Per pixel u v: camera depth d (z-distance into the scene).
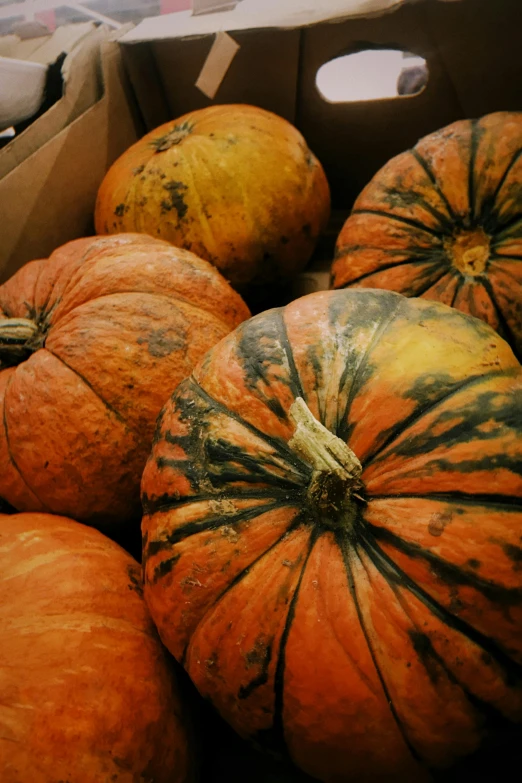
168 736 0.43
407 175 0.60
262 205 0.69
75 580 0.45
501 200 0.55
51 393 0.52
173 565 0.39
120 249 0.58
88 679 0.40
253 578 0.37
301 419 0.35
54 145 0.73
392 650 0.34
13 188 0.69
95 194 0.80
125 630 0.44
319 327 0.41
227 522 0.38
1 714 0.37
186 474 0.40
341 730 0.36
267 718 0.38
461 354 0.39
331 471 0.34
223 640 0.37
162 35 0.76
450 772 0.37
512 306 0.55
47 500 0.55
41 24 0.85
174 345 0.53
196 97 0.86
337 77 1.25
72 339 0.53
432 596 0.35
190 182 0.69
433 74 0.76
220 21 0.74
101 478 0.53
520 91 0.74
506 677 0.35
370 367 0.39
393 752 0.36
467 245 0.58
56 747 0.38
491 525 0.35
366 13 0.66
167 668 0.45
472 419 0.37
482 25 0.69
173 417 0.43
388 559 0.35
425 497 0.36
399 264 0.59
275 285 0.77
